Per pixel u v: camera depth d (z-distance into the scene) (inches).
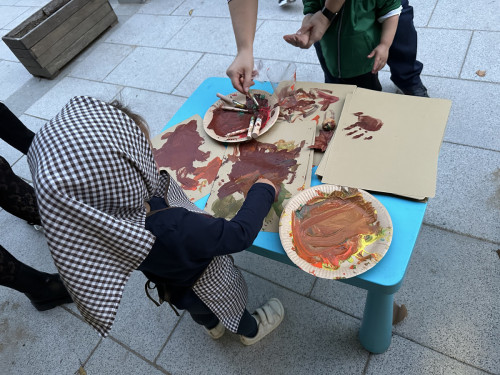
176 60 132.9
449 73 96.8
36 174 28.7
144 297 75.5
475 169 77.5
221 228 36.2
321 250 39.2
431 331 60.6
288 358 63.0
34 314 77.5
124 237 30.1
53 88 139.7
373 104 52.6
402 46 79.7
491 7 108.3
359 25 63.7
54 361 70.6
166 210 35.6
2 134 75.8
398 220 40.3
